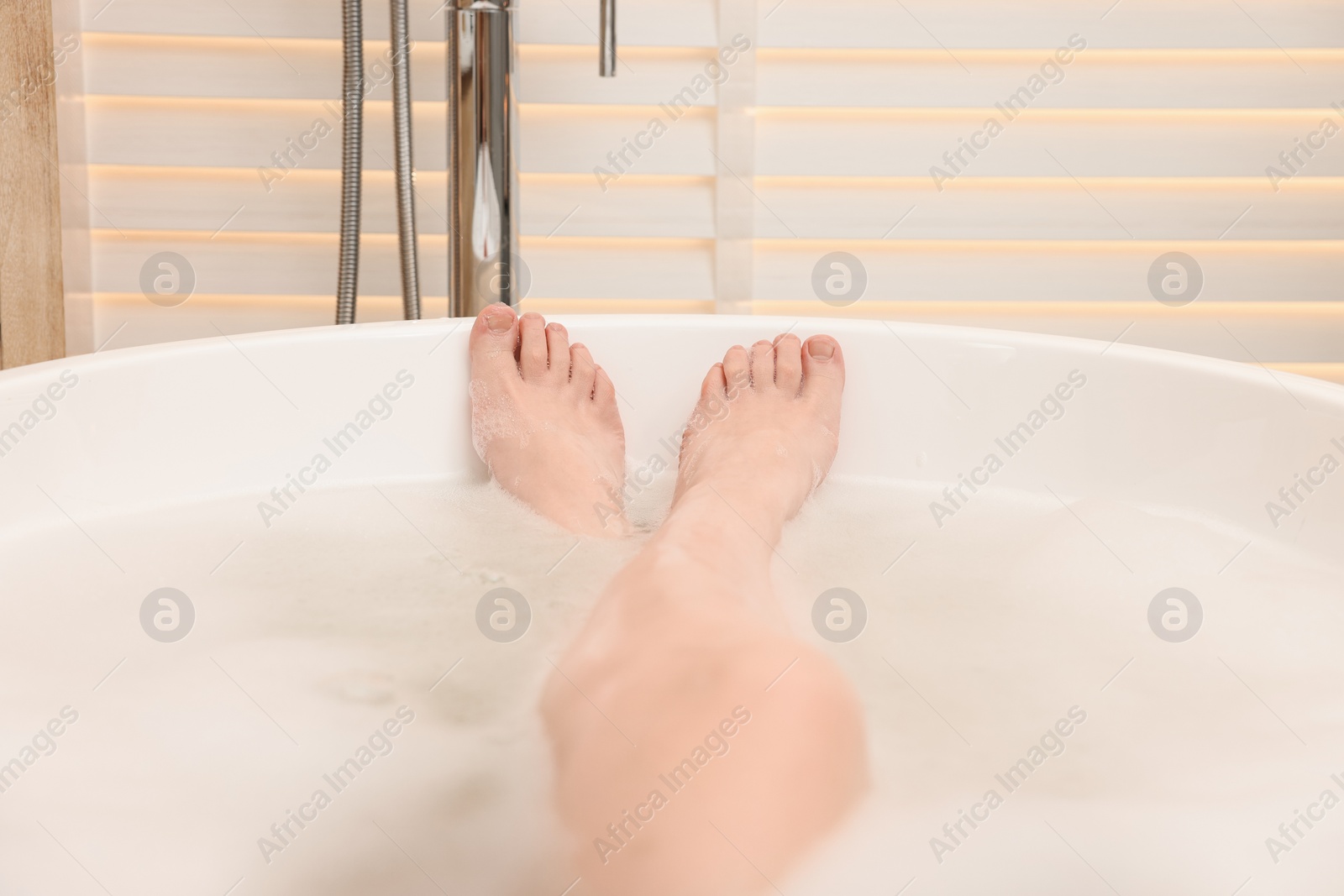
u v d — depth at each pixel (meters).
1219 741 0.65
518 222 1.12
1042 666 0.73
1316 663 0.74
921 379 1.04
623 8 1.34
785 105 1.39
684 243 1.45
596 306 1.50
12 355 1.26
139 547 0.89
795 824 0.52
